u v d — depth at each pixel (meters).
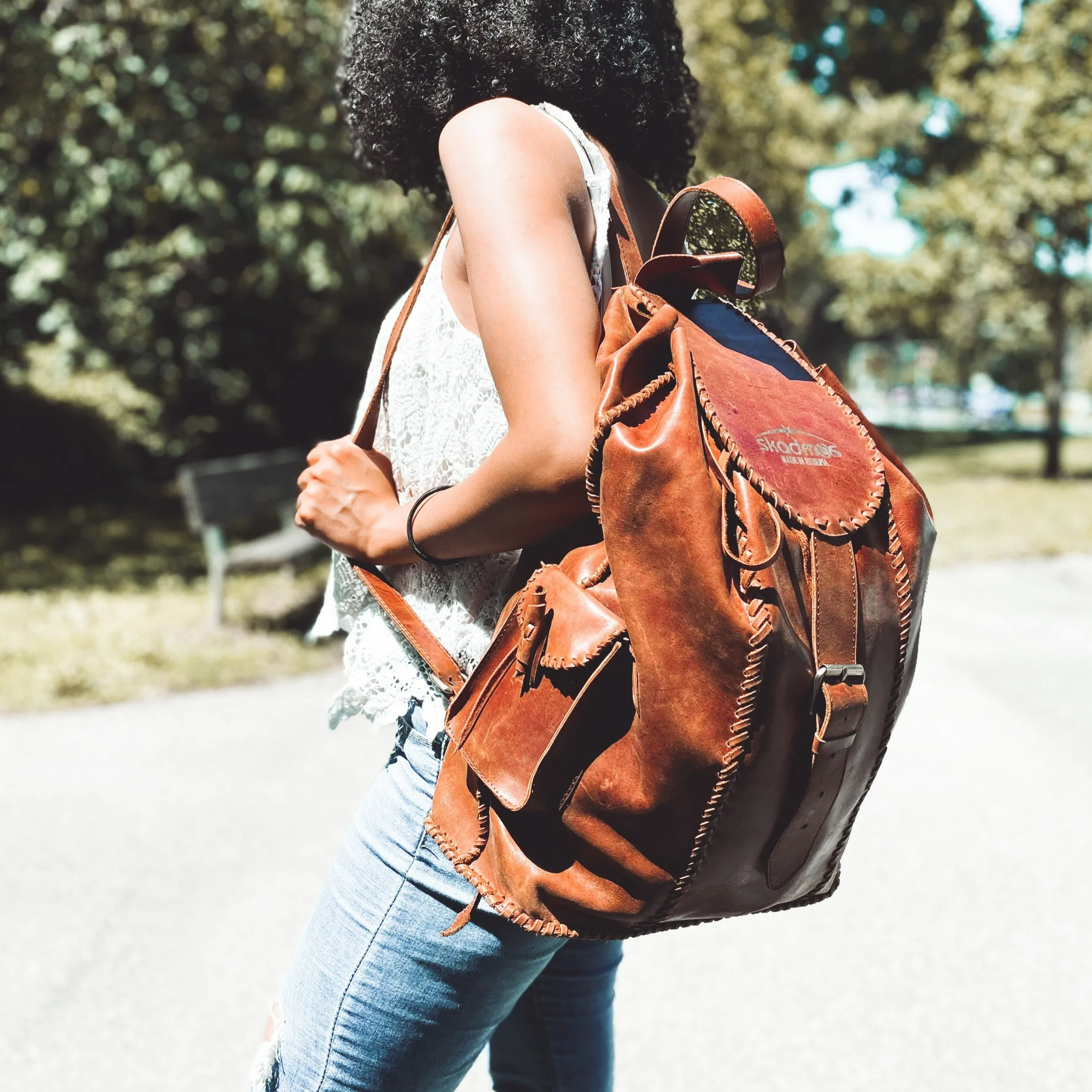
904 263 17.42
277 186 8.84
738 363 1.08
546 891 1.05
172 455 16.36
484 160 1.07
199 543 11.22
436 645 1.20
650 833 1.00
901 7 22.20
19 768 4.55
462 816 1.11
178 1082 2.61
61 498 14.34
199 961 3.11
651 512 0.95
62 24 8.22
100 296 13.68
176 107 8.48
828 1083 2.57
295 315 16.70
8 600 7.95
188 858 3.71
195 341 16.25
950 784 4.30
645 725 0.97
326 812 4.08
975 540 10.29
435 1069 1.21
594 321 1.04
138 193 8.85
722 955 3.14
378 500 1.24
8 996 2.94
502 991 1.20
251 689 5.65
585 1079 1.50
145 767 4.55
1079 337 44.91
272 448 17.41
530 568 1.13
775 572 0.95
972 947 3.14
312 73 8.72
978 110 15.91
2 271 13.07
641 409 0.98
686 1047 2.71
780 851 1.02
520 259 1.03
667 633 0.95
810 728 0.98
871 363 60.25
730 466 0.97
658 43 1.31
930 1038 2.74
